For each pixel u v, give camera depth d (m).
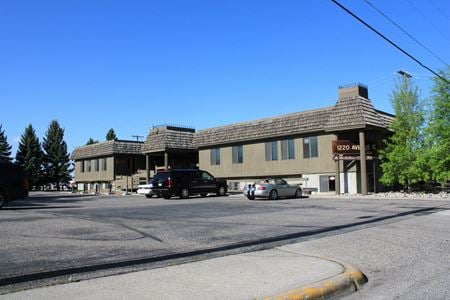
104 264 8.51
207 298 6.45
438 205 22.33
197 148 45.88
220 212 18.66
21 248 9.91
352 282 7.74
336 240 11.63
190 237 11.81
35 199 32.91
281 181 29.03
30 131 84.06
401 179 31.98
